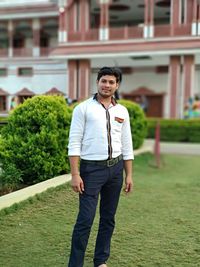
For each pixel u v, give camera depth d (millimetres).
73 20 19766
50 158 6449
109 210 3674
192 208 6117
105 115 3477
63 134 6652
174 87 22531
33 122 6508
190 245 4449
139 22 21703
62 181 6273
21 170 6391
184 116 22625
